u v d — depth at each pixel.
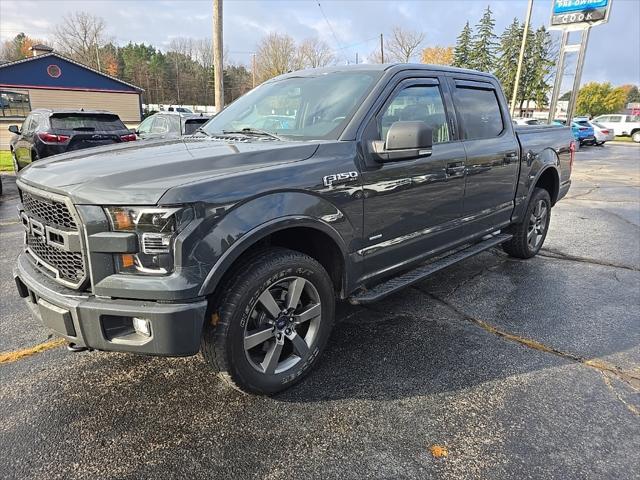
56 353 3.21
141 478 2.12
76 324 2.21
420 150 2.93
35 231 2.52
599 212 8.62
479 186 4.06
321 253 2.97
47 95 33.12
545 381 2.90
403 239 3.34
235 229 2.27
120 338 2.21
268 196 2.43
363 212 2.95
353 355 3.20
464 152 3.81
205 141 3.07
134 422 2.50
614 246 6.15
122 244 2.11
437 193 3.55
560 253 5.78
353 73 3.46
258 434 2.41
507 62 50.72
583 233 6.90
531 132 5.01
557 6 15.36
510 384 2.87
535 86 49.09
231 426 2.47
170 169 2.30
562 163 5.56
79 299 2.21
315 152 2.75
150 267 2.14
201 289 2.18
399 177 3.17
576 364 3.11
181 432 2.43
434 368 3.04
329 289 2.87
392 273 3.36
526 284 4.62
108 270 2.16
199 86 77.62
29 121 10.74
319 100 3.31
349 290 3.02
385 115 3.18
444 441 2.36
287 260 2.57
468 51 54.66
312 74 3.74
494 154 4.19
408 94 3.41
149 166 2.31
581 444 2.34
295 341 2.76
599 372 3.01
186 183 2.17
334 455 2.27
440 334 3.52
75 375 2.95
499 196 4.43
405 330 3.58
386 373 2.98
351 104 3.12
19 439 2.36
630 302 4.18
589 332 3.58
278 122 3.39
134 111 36.72
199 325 2.20
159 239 2.11
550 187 5.60
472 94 4.16
